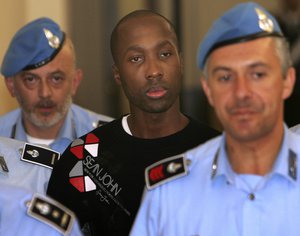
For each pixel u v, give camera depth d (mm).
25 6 13523
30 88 8445
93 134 7184
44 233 5445
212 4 15250
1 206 5496
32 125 8656
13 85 8586
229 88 5172
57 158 7691
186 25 15055
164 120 6949
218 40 5203
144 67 6805
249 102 5102
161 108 6820
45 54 8383
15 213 5465
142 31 6844
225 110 5188
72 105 9094
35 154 7652
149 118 6941
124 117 7148
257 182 5367
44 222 5461
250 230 5324
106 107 14508
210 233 5441
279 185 5340
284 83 5281
